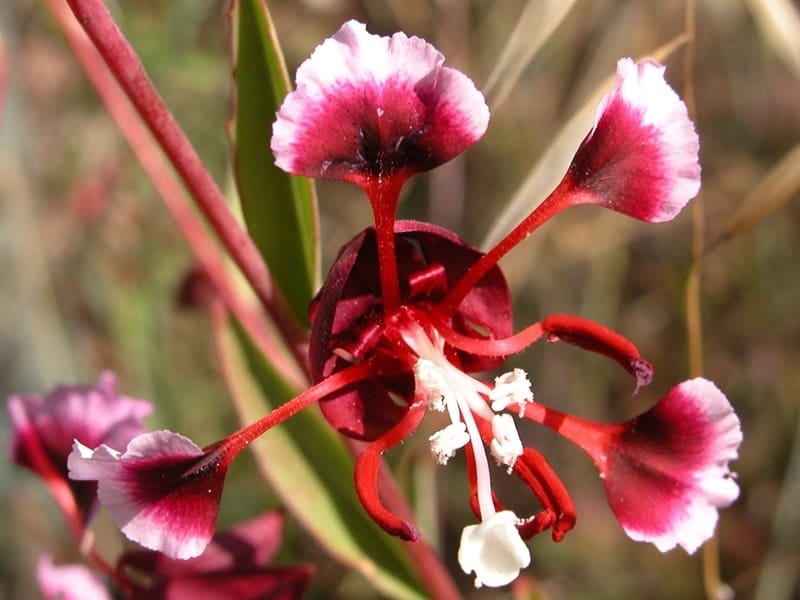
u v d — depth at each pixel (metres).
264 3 0.08
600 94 0.09
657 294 0.22
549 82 0.21
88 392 0.10
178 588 0.10
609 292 0.21
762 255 0.21
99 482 0.07
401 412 0.08
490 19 0.20
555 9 0.10
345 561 0.10
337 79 0.07
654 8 0.20
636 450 0.08
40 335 0.17
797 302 0.21
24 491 0.17
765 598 0.20
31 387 0.17
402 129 0.07
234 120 0.09
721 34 0.22
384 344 0.08
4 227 0.17
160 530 0.07
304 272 0.09
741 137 0.22
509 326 0.08
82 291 0.20
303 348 0.09
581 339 0.07
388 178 0.07
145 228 0.20
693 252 0.11
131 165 0.20
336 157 0.07
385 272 0.07
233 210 0.10
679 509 0.07
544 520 0.07
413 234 0.08
